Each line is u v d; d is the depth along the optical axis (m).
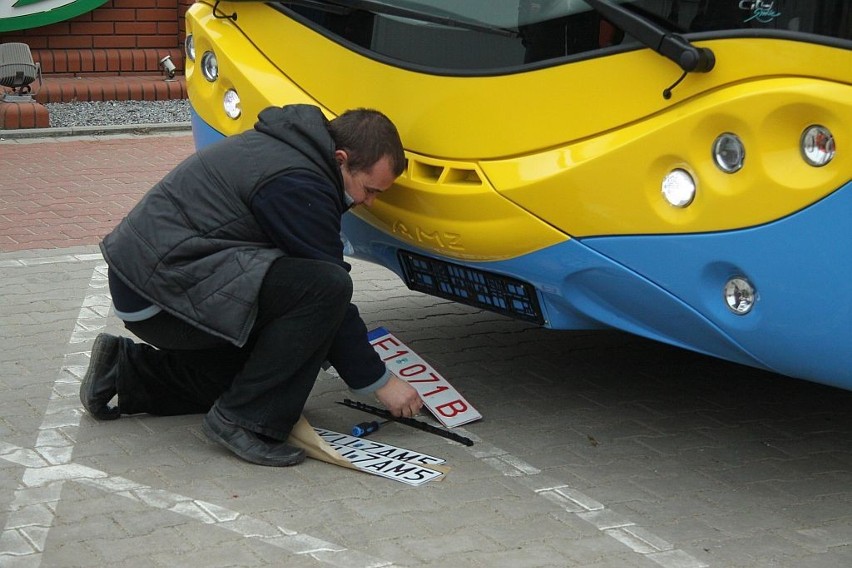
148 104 14.91
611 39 4.45
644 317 4.70
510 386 5.95
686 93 4.25
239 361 5.20
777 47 4.03
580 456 5.13
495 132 4.80
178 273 4.68
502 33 4.76
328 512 4.48
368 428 5.27
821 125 3.96
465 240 4.93
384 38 5.16
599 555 4.24
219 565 4.05
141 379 5.23
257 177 4.71
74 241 8.75
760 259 4.16
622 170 4.41
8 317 6.72
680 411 5.70
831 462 5.18
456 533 4.36
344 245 5.79
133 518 4.38
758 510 4.69
